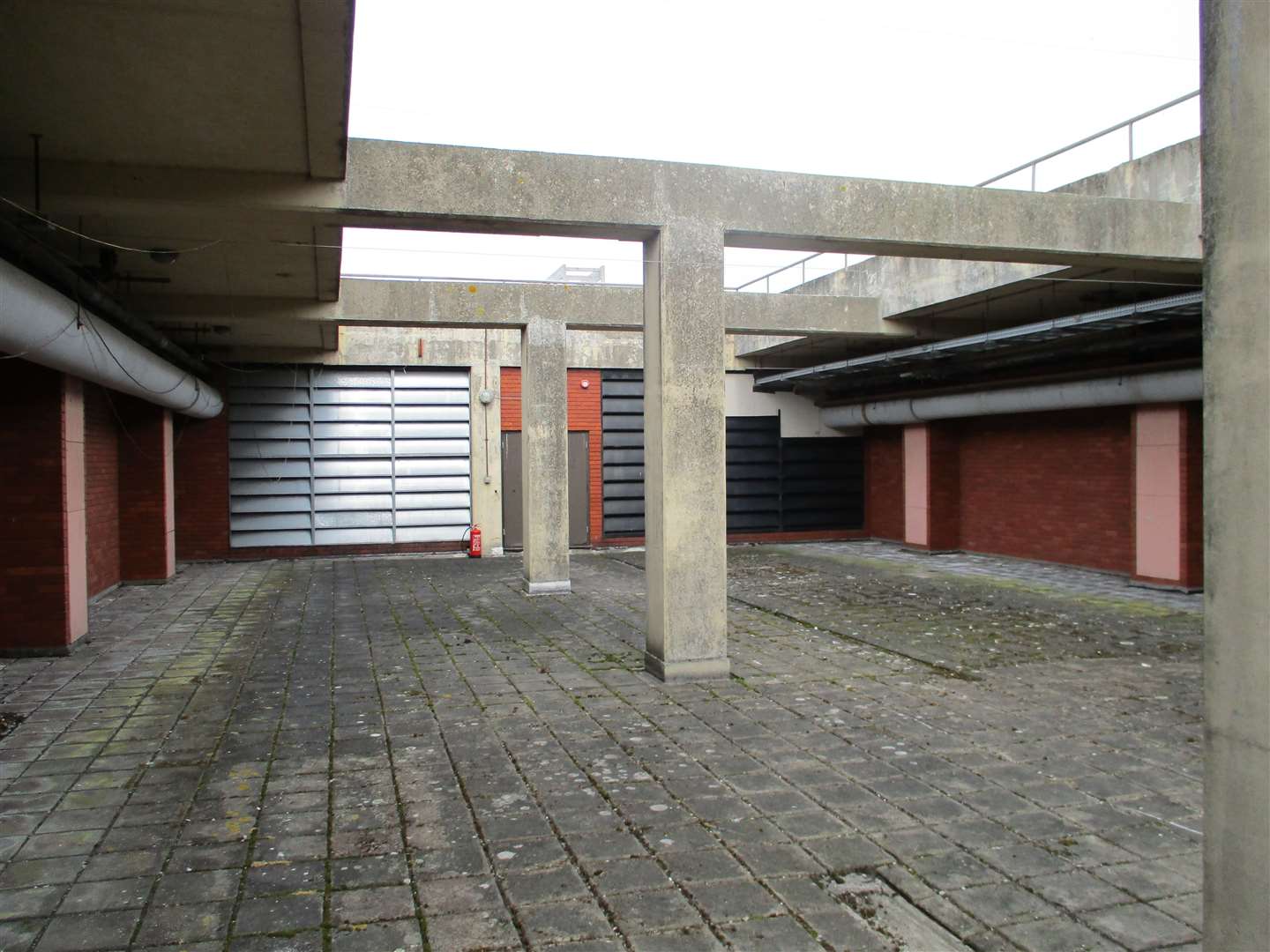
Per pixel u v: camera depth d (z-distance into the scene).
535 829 3.73
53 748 4.80
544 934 2.89
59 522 7.16
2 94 4.51
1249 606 1.79
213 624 8.61
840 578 11.88
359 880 3.27
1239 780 1.81
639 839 3.62
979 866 3.38
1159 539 10.68
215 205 5.59
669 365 6.25
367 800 4.06
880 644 7.53
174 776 4.38
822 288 13.50
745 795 4.10
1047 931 2.92
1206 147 1.88
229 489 14.24
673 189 6.27
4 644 7.07
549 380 10.59
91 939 2.87
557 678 6.37
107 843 3.60
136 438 11.60
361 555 14.79
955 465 14.92
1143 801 4.02
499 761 4.58
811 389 16.77
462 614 9.15
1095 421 12.15
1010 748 4.76
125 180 5.47
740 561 14.01
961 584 11.32
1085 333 9.84
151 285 9.22
